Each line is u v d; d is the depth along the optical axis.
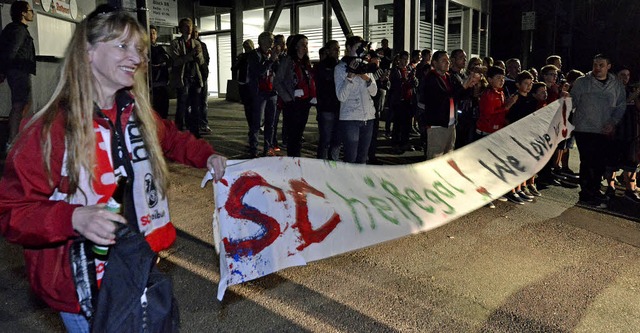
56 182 1.67
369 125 6.43
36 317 3.60
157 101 9.21
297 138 7.66
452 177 5.19
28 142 1.62
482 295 4.00
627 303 3.96
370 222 3.66
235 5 18.97
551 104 6.68
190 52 9.49
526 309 3.79
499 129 6.75
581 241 5.37
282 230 2.97
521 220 5.98
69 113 1.68
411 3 14.06
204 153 2.24
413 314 3.68
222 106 17.27
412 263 4.57
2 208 1.59
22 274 4.23
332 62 6.69
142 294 1.64
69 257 1.69
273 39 8.15
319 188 3.45
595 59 6.65
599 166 6.81
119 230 1.65
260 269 2.78
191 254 4.62
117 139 1.81
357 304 3.81
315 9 17.45
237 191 2.85
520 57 21.77
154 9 11.18
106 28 1.74
